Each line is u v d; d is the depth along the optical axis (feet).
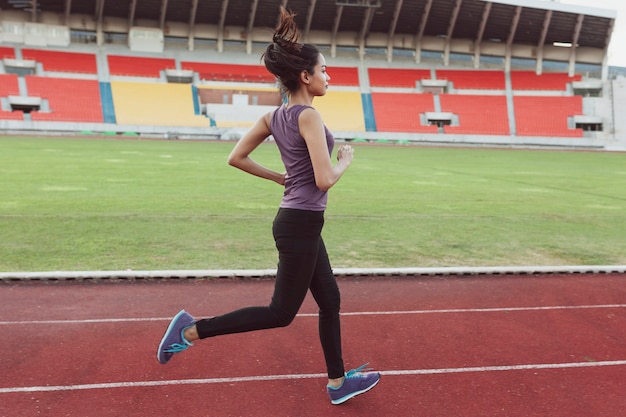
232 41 166.09
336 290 9.58
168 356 9.43
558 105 156.15
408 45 171.01
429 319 14.96
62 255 21.47
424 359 12.20
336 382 9.77
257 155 85.20
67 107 136.56
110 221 28.58
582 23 161.79
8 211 30.50
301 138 8.57
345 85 160.45
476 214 34.53
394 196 42.06
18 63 143.74
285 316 9.11
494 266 21.15
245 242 24.70
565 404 10.21
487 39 171.83
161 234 25.86
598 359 12.39
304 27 165.27
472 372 11.56
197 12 157.79
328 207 35.88
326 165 8.36
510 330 14.20
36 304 15.58
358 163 75.25
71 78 144.97
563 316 15.43
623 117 152.35
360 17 162.91
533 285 18.66
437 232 28.30
